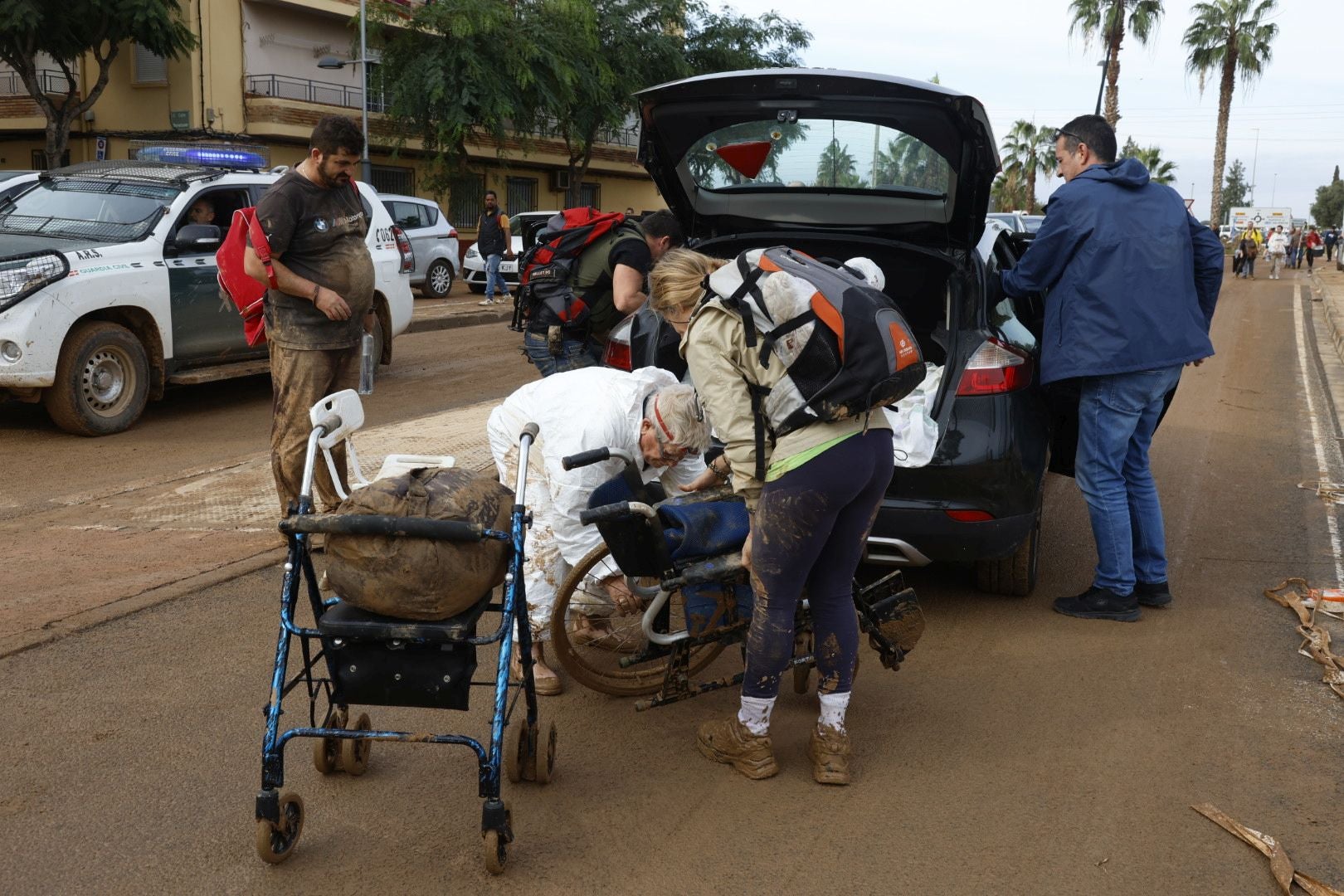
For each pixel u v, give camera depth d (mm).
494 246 19578
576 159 33469
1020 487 4590
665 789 3451
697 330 3271
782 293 3125
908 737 3822
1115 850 3115
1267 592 5281
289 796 2979
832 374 3125
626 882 2938
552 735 3410
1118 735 3826
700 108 4941
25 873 2896
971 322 4836
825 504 3229
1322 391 11930
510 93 26672
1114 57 44656
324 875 2934
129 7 22750
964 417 4562
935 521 4504
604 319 5922
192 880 2893
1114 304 4699
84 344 8172
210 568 5195
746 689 3508
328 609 3172
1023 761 3648
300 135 28203
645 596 3768
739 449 3242
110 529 5859
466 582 2918
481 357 13398
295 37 28875
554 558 3893
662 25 32156
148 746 3580
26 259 7898
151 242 8750
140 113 27734
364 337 5551
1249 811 3330
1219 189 53875
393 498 2895
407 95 26328
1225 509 6875
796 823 3256
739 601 3707
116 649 4316
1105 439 4844
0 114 28031
